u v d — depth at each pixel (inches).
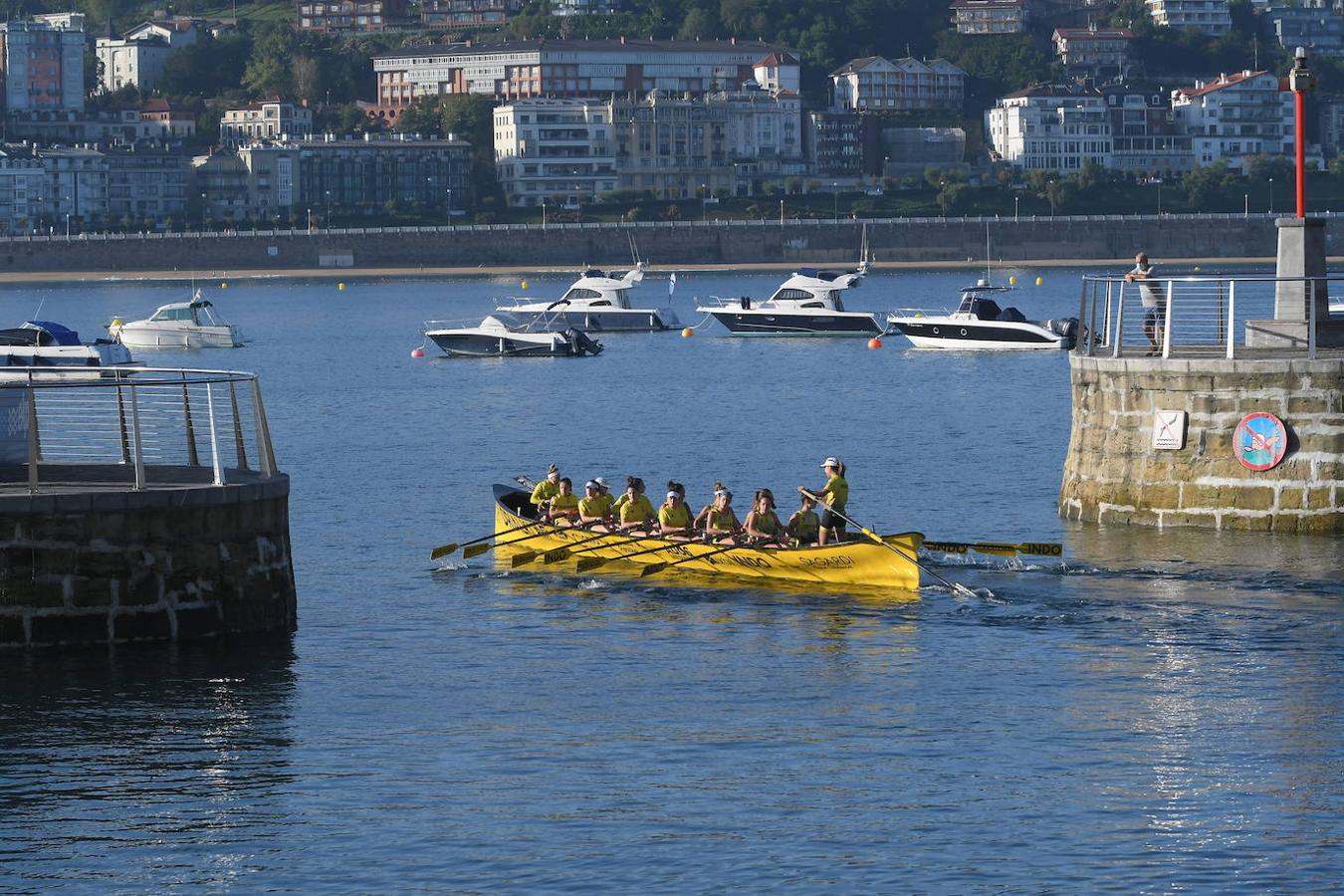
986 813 2731.3
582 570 4429.1
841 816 2723.9
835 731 3137.3
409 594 4259.4
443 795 2827.3
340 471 6668.3
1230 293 4559.5
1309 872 2498.8
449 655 3659.0
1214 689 3353.8
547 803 2790.4
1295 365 4453.7
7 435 3833.7
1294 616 3848.4
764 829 2674.7
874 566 4200.3
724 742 3083.2
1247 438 4520.2
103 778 2901.1
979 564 4404.5
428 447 7465.6
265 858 2591.0
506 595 4244.6
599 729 3159.5
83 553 3393.2
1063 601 4035.4
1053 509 5369.1
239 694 3324.3
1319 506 4471.0
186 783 2883.9
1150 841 2615.7
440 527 5300.2
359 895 2474.2
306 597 4224.9
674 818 2726.4
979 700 3314.5
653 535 4451.3
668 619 3983.8
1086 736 3090.6
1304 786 2819.9
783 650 3693.4
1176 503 4635.8
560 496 4672.7
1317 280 4537.4
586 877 2516.0
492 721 3206.2
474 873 2534.5
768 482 6240.2
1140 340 5940.0
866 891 2459.4
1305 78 4682.6
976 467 6461.6
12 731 3097.9
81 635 3412.9
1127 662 3548.2
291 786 2864.2
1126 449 4729.3
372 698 3339.1
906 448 7121.1
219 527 3548.2
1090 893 2442.2
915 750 3029.0
